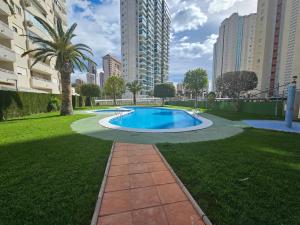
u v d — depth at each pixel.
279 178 3.35
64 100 16.33
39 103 18.41
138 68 78.00
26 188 2.93
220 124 11.06
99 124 10.91
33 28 24.38
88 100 35.91
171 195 2.79
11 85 19.67
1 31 17.41
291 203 2.55
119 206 2.48
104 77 106.25
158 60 95.19
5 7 18.27
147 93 84.12
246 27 53.97
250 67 53.03
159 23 93.56
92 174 3.51
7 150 5.14
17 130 8.49
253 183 3.15
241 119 13.54
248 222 2.15
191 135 7.72
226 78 35.62
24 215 2.26
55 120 12.58
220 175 3.47
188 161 4.28
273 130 8.88
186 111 21.36
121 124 13.32
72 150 5.19
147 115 20.94
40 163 4.10
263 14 40.31
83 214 2.28
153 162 4.31
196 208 2.42
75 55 15.75
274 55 38.91
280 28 37.84
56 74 32.44
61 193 2.77
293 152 5.03
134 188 3.01
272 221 2.17
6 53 18.02
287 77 26.83
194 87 49.75
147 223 2.14
